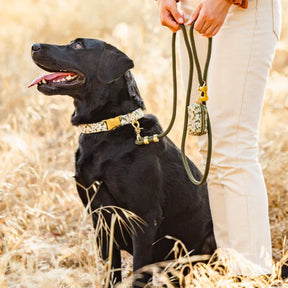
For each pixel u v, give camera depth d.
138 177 3.82
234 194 3.67
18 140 6.19
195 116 3.52
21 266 3.78
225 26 3.56
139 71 7.74
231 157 3.64
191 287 3.49
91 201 3.78
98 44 4.06
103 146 3.88
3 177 4.97
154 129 4.02
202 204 4.20
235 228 3.70
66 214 5.28
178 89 7.23
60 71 4.14
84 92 4.00
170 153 4.07
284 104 7.89
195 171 4.23
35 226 4.75
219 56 3.59
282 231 4.86
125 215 3.83
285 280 3.76
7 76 8.56
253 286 3.54
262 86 3.63
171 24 3.62
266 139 6.66
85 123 4.00
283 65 9.80
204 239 4.24
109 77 3.96
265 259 3.54
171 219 4.09
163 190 3.98
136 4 11.72
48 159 6.38
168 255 3.91
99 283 3.51
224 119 3.63
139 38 8.94
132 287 3.81
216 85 3.62
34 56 4.09
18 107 7.81
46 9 12.57
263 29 3.53
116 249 4.05
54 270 3.54
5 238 4.24
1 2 13.20
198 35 3.86
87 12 11.81
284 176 5.54
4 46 10.10
